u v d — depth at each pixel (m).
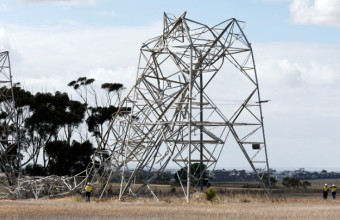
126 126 64.69
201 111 58.56
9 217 34.66
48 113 96.62
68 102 103.81
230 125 57.12
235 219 33.91
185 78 59.12
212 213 38.47
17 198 69.69
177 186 115.12
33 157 98.06
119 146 65.25
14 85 105.44
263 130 57.91
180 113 59.88
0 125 92.38
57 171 93.81
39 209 42.03
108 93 108.19
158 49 59.94
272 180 132.50
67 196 69.31
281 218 35.00
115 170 64.38
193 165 71.62
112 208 43.59
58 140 98.56
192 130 57.84
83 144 95.62
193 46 56.72
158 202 54.56
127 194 62.41
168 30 59.66
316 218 35.12
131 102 61.66
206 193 55.69
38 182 72.00
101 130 103.38
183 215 36.53
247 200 56.50
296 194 82.44
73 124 100.50
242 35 58.56
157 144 60.25
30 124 96.50
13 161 86.00
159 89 62.00
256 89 58.09
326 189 64.62
